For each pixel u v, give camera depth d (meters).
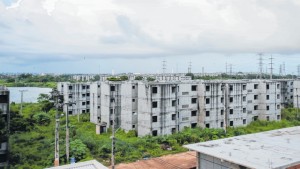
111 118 60.19
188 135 46.53
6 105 36.22
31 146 42.91
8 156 35.38
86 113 78.38
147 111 50.34
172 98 52.19
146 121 50.62
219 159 24.28
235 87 60.66
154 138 45.34
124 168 34.00
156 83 50.38
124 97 57.75
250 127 60.03
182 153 40.31
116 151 39.34
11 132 49.97
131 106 55.19
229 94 59.53
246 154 23.22
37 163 35.53
